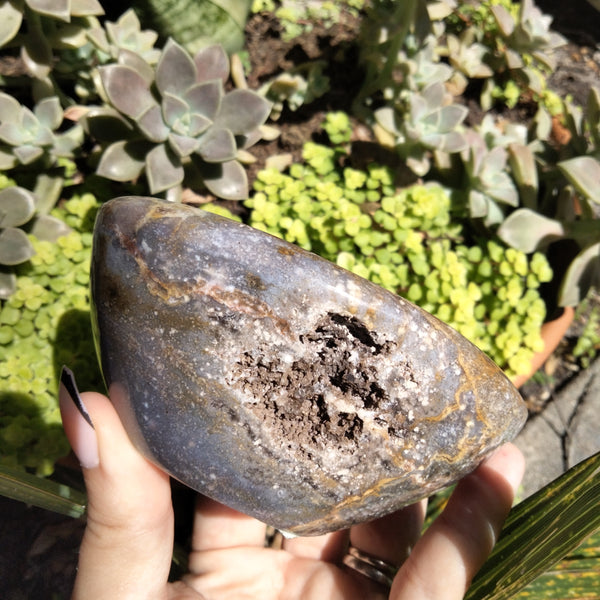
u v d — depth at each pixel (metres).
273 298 0.15
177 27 0.30
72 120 0.30
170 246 0.15
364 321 0.15
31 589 0.29
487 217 0.29
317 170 0.29
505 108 0.36
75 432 0.16
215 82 0.24
